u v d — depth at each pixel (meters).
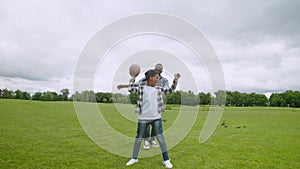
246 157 3.83
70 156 3.67
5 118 7.78
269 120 10.16
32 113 9.37
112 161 3.47
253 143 4.97
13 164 3.20
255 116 12.25
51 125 6.73
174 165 3.37
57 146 4.27
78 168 3.13
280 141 5.21
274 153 4.12
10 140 4.62
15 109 10.34
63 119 8.06
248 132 6.52
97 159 3.55
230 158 3.77
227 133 6.27
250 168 3.29
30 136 5.08
